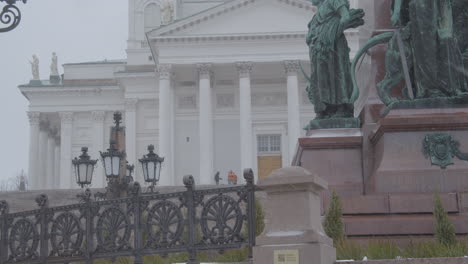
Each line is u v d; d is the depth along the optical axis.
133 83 70.31
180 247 7.64
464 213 8.67
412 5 9.82
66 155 73.31
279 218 6.67
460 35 10.09
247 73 61.62
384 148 9.41
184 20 61.78
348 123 10.38
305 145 10.18
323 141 10.15
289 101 60.84
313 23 11.05
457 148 9.26
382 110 10.11
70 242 8.49
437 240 7.97
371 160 10.02
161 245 7.77
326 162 10.10
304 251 6.43
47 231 8.83
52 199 33.06
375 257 7.54
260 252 6.59
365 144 10.09
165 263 8.77
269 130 66.00
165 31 61.97
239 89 63.03
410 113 9.53
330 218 8.43
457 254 7.31
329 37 10.64
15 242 9.58
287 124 65.81
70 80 75.94
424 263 6.77
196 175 64.50
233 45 61.88
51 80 75.44
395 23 9.91
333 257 6.88
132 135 69.50
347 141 10.10
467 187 9.10
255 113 66.12
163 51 62.03
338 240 8.23
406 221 8.62
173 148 64.00
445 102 9.53
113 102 73.88
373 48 10.59
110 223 8.16
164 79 61.94
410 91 9.68
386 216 8.83
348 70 10.68
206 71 61.75
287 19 61.88
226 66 62.88
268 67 63.56
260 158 65.75
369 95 10.45
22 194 33.44
